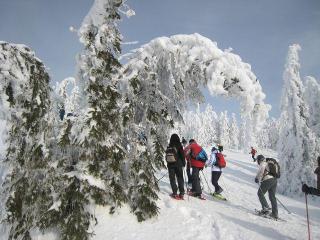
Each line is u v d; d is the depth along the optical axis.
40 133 6.90
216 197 11.02
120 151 7.19
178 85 8.59
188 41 8.18
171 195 9.23
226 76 8.02
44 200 6.67
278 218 8.83
